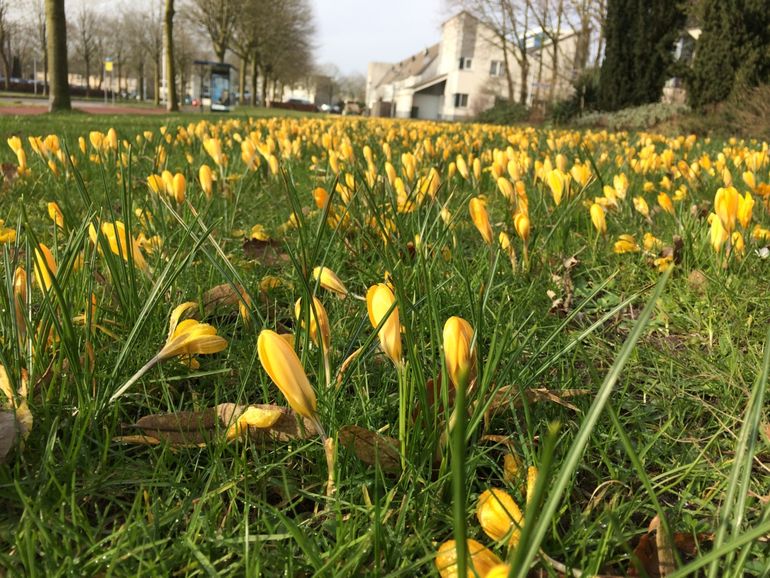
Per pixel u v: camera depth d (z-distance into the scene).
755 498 1.34
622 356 0.67
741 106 17.41
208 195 2.83
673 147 8.57
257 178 4.70
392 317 1.16
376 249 2.14
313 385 1.46
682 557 1.16
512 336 1.73
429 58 79.38
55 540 1.03
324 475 1.33
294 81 82.94
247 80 93.62
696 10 19.84
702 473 1.41
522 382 1.50
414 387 1.41
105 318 1.87
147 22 76.62
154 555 1.07
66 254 1.55
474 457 1.29
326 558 1.06
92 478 1.23
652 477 1.44
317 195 2.58
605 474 1.44
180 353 1.32
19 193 3.96
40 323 1.59
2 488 1.17
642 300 2.66
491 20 43.78
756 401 0.86
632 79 25.09
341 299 2.19
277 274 2.64
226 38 53.75
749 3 18.41
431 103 71.88
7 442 1.24
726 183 4.11
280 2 56.28
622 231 3.60
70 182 4.45
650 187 4.70
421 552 1.11
